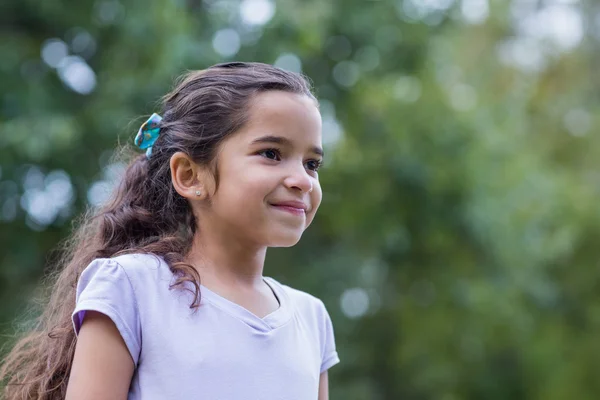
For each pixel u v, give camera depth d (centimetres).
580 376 1229
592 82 1576
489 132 1112
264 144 247
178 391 231
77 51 866
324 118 1036
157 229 272
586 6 1614
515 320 1162
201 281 250
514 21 1580
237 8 929
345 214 1047
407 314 1173
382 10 1055
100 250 273
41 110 800
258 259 259
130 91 815
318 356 267
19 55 814
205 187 254
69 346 262
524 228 1155
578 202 1233
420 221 1040
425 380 1173
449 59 1194
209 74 264
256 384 238
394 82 1055
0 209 836
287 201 246
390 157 1016
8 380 291
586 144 1442
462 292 1126
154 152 275
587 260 1241
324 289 1059
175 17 836
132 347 235
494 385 1195
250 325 244
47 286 331
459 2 1116
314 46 940
